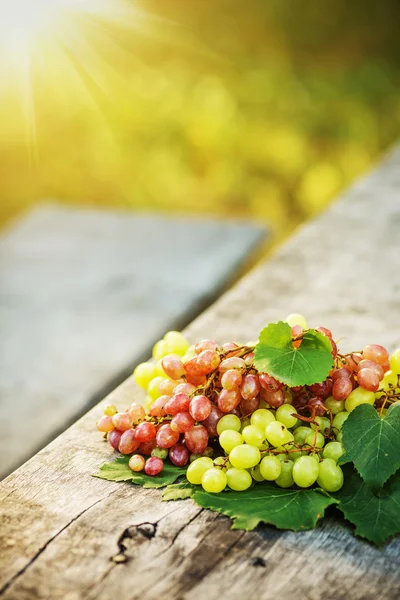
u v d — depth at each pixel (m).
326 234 1.86
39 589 1.07
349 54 4.73
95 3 4.45
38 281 2.23
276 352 1.15
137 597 1.07
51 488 1.17
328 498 1.13
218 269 2.22
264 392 1.16
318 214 2.00
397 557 1.10
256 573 1.08
